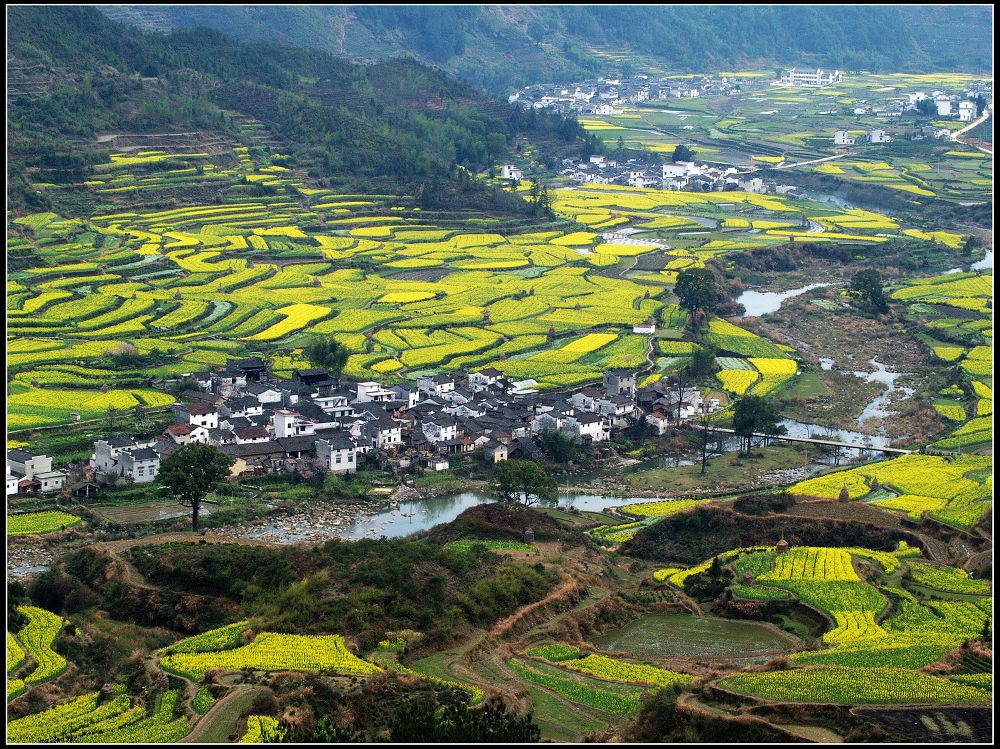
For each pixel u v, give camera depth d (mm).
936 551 182875
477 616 152000
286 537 196375
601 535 199625
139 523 197125
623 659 144750
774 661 137625
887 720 118562
